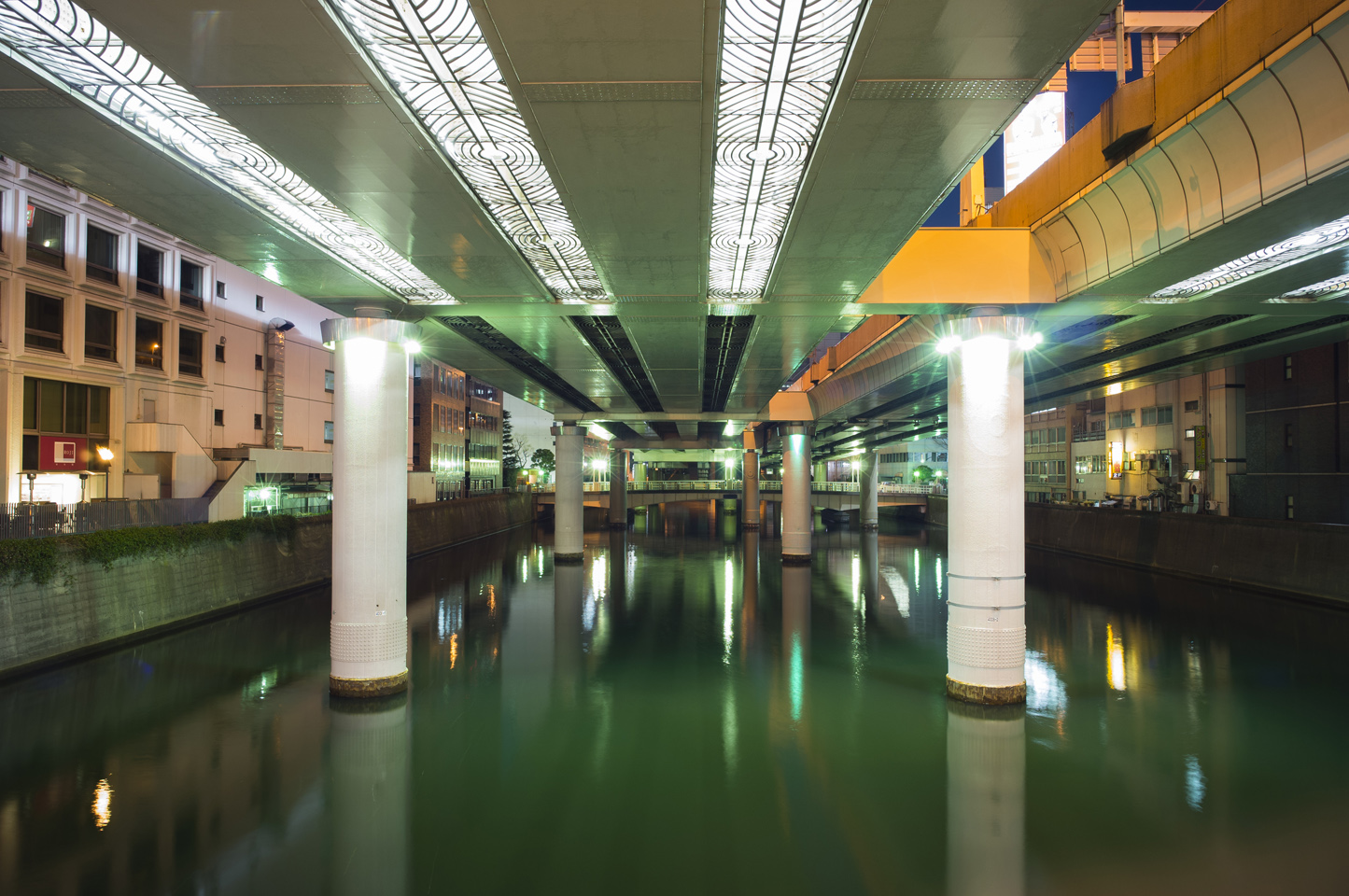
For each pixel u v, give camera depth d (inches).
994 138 361.7
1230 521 1353.3
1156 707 676.7
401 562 679.1
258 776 528.7
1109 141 527.2
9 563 724.0
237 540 1118.4
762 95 320.2
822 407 1686.8
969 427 633.0
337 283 631.8
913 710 671.8
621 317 767.1
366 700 663.1
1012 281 651.5
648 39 275.6
